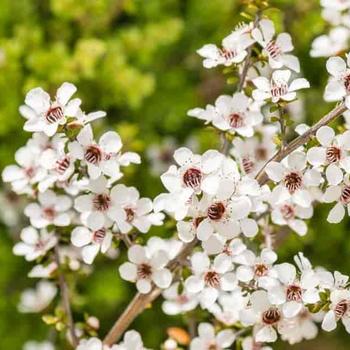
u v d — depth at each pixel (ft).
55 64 1.73
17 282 1.91
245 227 1.19
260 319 1.22
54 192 1.35
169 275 1.26
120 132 1.71
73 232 1.25
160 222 1.24
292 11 1.74
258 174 1.23
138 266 1.26
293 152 1.20
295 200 1.20
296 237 1.40
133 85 1.77
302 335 1.31
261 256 1.22
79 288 1.85
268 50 1.27
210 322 1.42
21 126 1.79
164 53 1.95
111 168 1.20
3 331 1.87
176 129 1.99
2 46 1.75
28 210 1.33
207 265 1.23
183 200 1.17
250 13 1.34
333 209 1.20
